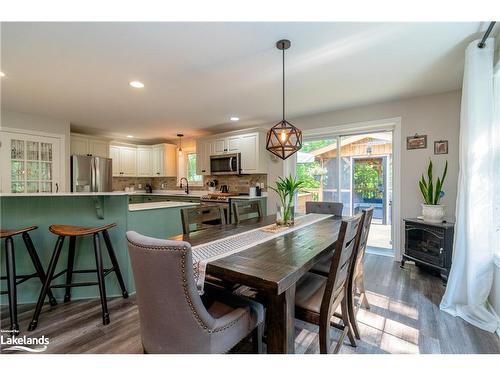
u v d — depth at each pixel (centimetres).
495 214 201
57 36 192
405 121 344
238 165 480
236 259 135
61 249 225
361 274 217
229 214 262
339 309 206
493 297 199
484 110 194
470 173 199
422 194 328
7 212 229
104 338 180
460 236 212
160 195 597
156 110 387
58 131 433
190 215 207
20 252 234
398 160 350
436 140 324
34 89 299
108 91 306
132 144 617
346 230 128
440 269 280
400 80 280
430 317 207
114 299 242
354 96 332
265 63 238
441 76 271
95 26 181
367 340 178
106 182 506
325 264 215
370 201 418
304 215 302
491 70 192
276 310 122
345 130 396
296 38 198
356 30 188
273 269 120
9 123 382
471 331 187
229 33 191
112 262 234
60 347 170
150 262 101
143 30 186
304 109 388
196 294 104
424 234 307
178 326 105
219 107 374
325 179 437
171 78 270
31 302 235
